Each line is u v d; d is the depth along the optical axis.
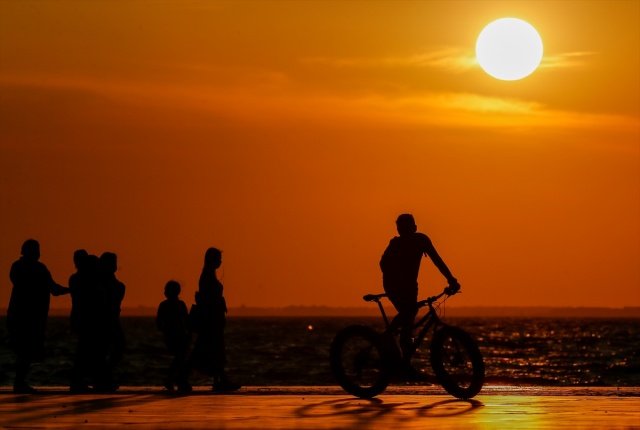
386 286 37.19
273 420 27.81
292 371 136.50
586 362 177.75
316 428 25.72
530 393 38.53
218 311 43.22
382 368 36.41
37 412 30.08
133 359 174.62
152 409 31.25
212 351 42.94
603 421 27.39
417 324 37.00
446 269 36.84
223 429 25.48
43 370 125.00
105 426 26.23
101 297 42.81
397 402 34.03
